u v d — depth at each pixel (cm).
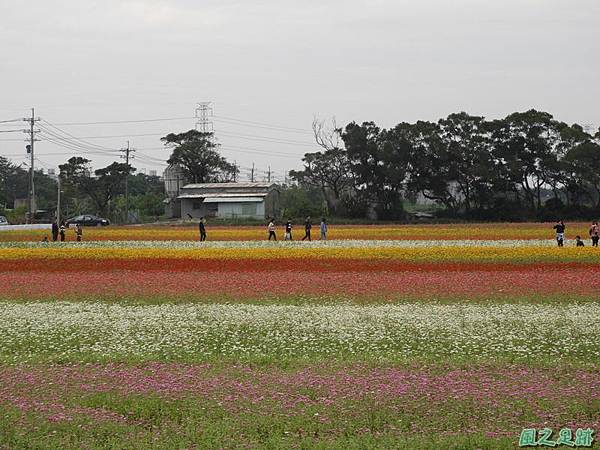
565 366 3728
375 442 2719
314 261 8244
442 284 6469
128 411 3080
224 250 9519
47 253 9344
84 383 3434
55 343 4312
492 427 2877
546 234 13675
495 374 3553
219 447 2698
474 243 11200
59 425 2898
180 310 5272
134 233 15088
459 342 4244
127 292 6175
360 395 3189
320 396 3206
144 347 4162
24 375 3562
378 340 4319
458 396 3172
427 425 2902
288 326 4684
